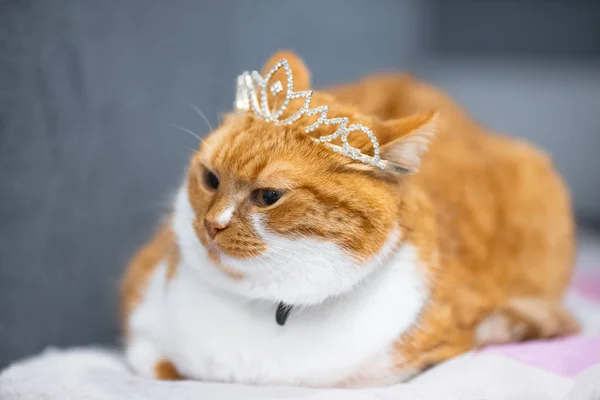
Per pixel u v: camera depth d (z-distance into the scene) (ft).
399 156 3.89
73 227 5.43
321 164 3.75
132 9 5.89
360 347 3.92
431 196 5.11
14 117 4.69
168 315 4.17
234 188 3.75
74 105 5.29
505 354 4.31
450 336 4.36
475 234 5.27
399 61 11.89
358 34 10.58
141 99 6.10
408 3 12.10
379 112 5.74
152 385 3.89
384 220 3.76
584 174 11.99
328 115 3.94
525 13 12.25
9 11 4.55
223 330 3.96
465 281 4.79
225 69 7.23
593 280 8.02
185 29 6.61
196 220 3.87
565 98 11.98
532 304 5.19
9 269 4.80
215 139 4.01
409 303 4.04
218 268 3.83
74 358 4.49
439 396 3.71
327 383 4.01
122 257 5.98
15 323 4.89
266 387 3.84
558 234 5.97
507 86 12.18
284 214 3.65
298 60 4.43
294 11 8.76
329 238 3.66
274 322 3.92
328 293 3.78
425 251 4.21
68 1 5.11
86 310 5.67
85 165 5.49
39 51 4.85
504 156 6.10
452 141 5.91
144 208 6.26
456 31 12.66
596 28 12.05
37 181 4.99
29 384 3.93
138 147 6.12
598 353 4.31
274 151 3.75
